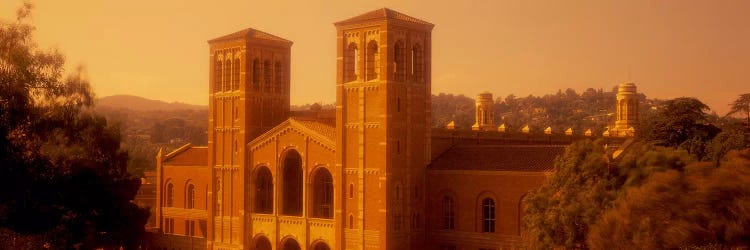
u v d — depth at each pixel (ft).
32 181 254.88
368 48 308.60
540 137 395.34
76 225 300.20
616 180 237.86
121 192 332.60
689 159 236.02
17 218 262.88
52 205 275.80
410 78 311.06
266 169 355.36
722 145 287.07
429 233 314.35
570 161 243.81
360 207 307.17
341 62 314.96
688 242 195.42
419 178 313.94
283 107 370.94
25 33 243.81
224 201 364.99
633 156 239.91
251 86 356.79
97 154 314.35
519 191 287.48
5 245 288.92
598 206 230.07
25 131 251.60
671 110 326.85
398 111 305.94
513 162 296.71
